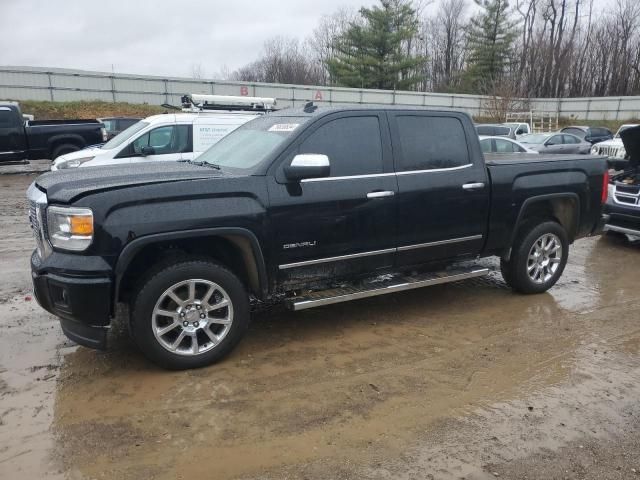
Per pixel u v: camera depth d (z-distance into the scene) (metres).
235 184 3.97
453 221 4.98
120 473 2.81
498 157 5.93
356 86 46.59
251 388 3.72
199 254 4.07
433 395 3.64
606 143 17.16
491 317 5.12
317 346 4.44
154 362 3.91
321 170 4.03
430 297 5.72
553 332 4.76
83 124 17.36
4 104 16.22
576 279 6.47
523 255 5.57
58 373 3.93
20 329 4.71
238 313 4.09
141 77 35.19
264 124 4.96
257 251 4.07
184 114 9.48
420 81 49.34
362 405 3.50
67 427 3.23
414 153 4.77
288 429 3.23
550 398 3.60
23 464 2.88
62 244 3.64
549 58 54.19
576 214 5.84
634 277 6.60
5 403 3.50
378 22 46.28
